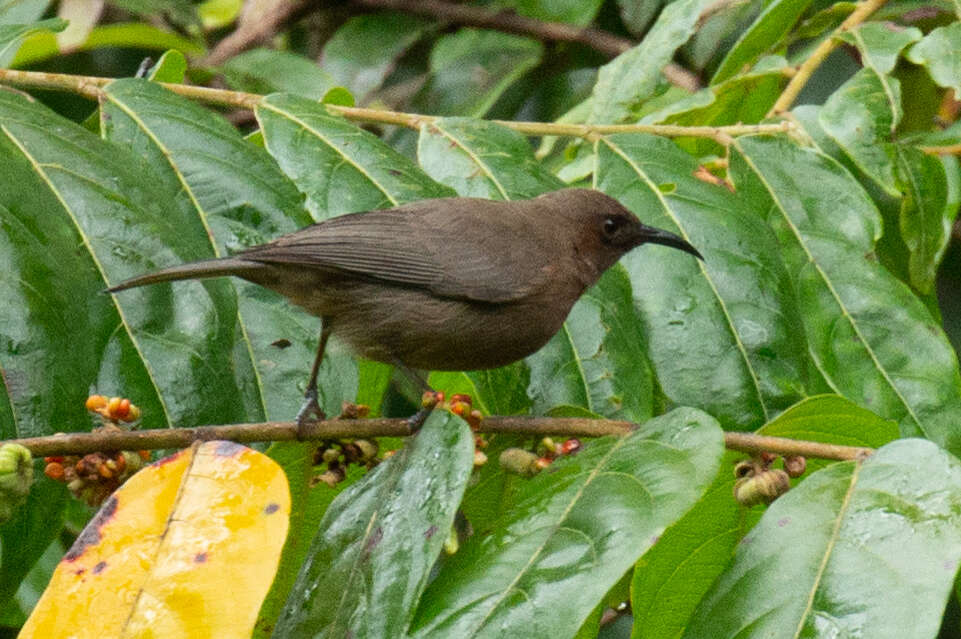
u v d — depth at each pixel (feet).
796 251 32.45
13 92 28.19
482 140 32.53
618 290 30.78
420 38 54.08
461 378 33.86
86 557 21.22
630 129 33.91
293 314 31.19
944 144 37.19
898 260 41.70
